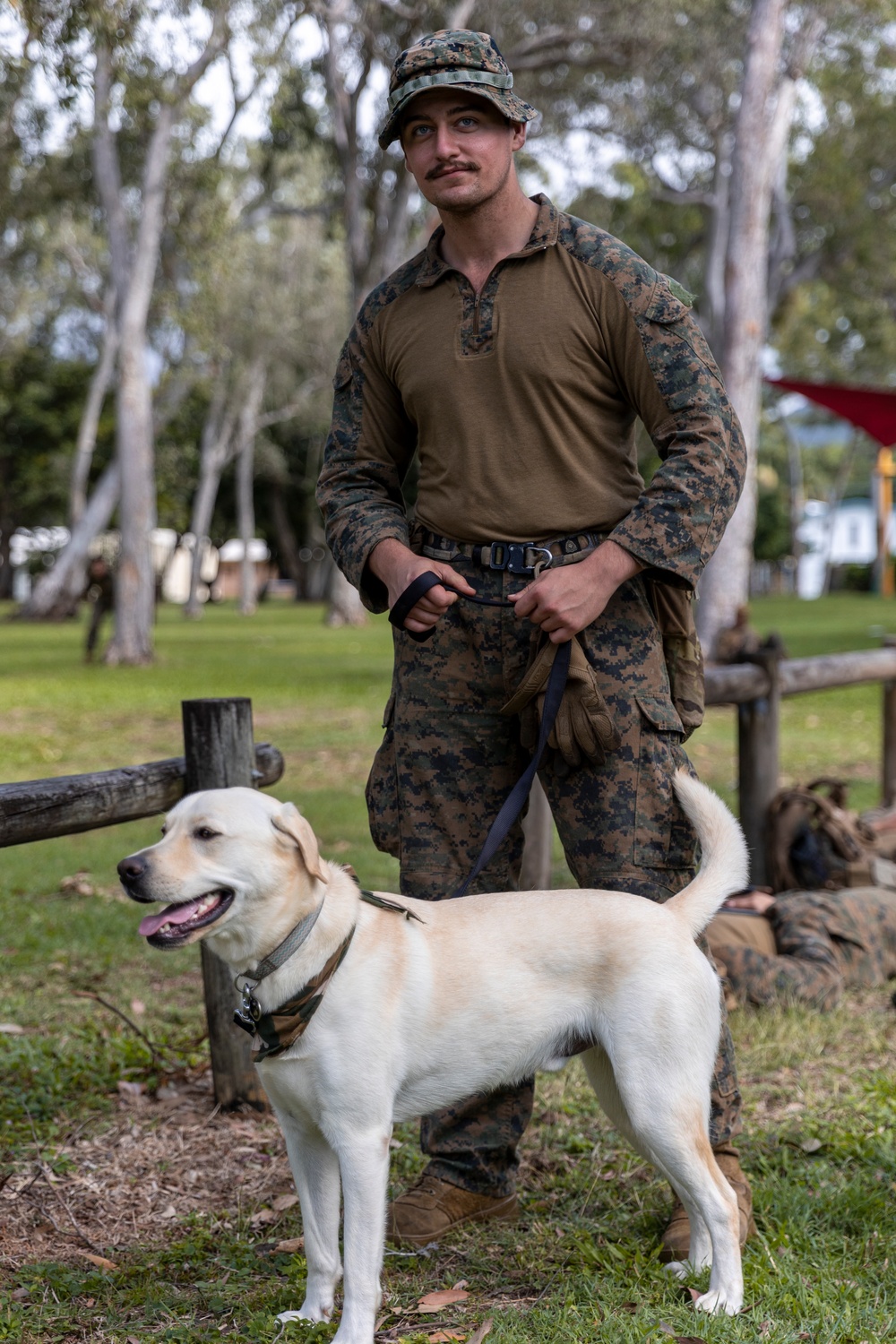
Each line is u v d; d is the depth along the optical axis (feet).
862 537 242.99
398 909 8.73
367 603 9.87
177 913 8.02
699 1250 9.02
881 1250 9.27
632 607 9.39
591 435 9.33
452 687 9.68
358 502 10.03
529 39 66.28
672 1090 8.52
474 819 9.84
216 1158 11.41
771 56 57.16
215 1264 9.41
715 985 8.91
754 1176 10.67
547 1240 9.73
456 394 9.38
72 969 17.22
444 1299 8.73
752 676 19.43
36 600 116.26
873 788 29.09
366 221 69.46
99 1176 11.02
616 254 9.20
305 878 8.24
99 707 45.65
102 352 113.50
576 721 9.08
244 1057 12.39
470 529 9.41
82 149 73.72
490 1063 8.80
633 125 74.79
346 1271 8.04
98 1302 8.93
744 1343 7.74
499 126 9.18
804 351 112.37
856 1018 15.12
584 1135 11.72
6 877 22.47
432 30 58.39
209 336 81.30
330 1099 8.14
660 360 9.05
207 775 12.24
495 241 9.39
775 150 60.95
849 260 91.71
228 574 280.51
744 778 19.99
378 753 10.41
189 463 155.84
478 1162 9.93
